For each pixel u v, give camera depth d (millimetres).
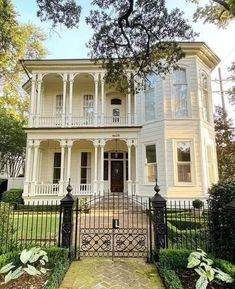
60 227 5891
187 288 4242
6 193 15961
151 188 15047
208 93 16609
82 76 17844
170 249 5332
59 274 4434
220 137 20047
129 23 8242
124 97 18609
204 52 15992
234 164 19203
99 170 17344
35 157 16203
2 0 7625
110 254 6262
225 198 5293
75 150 18203
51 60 16688
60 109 18688
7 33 8711
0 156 23797
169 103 15273
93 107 18734
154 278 4781
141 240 6355
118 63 9094
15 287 4230
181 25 8250
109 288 4301
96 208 14156
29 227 9055
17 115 22938
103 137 16391
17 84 17297
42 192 15945
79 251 6020
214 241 5473
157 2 7887
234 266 4418
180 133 14961
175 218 8438
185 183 14367
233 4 7387
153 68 10203
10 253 5188
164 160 14695
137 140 16219
